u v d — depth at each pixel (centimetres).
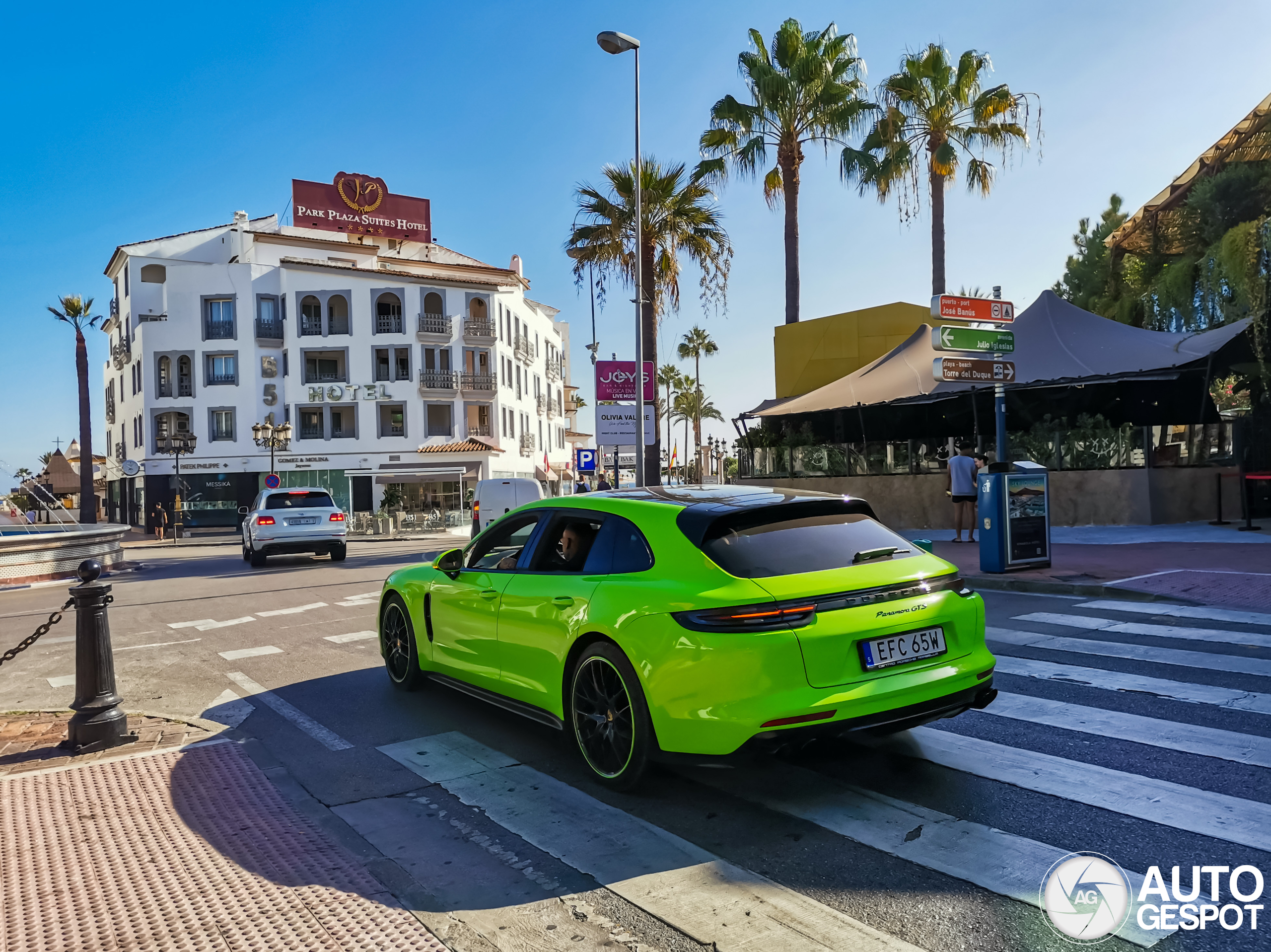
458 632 527
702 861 323
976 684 390
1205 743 431
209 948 268
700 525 390
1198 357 1670
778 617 347
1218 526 1534
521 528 502
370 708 581
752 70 2581
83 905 297
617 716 397
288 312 4638
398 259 5100
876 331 2639
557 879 313
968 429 2077
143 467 4662
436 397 4709
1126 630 729
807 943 261
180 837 358
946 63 2692
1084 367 1797
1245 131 2138
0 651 866
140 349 4734
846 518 423
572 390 8056
